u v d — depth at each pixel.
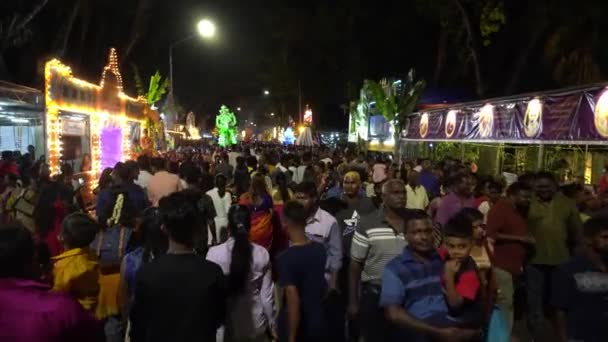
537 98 12.06
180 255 3.71
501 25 31.05
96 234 4.95
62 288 4.20
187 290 3.57
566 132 10.86
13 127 16.06
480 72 30.86
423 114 21.30
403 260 4.07
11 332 2.59
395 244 5.17
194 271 3.64
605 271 3.98
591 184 11.55
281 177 9.57
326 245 5.80
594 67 24.23
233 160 20.27
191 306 3.56
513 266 6.48
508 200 6.73
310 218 5.80
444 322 3.87
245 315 4.61
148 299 3.57
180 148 37.69
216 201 8.80
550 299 4.23
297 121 64.00
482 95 30.81
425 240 4.03
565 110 10.94
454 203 7.91
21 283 2.74
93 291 4.38
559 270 4.13
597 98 9.88
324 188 10.62
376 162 15.39
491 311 4.77
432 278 4.01
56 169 12.27
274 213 6.70
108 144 17.88
